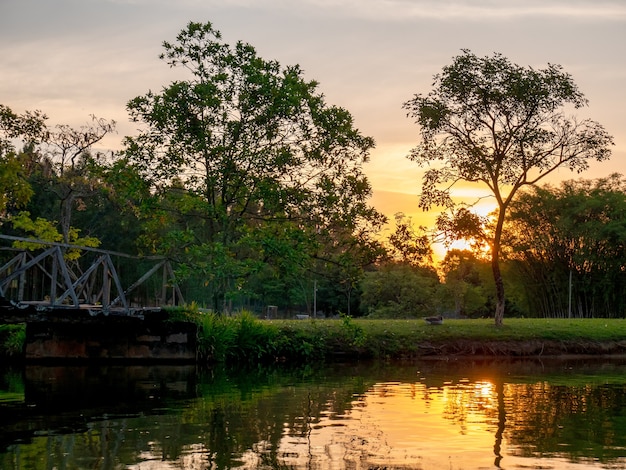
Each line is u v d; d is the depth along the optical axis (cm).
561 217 6100
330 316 7438
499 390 1812
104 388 1823
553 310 6341
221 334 2614
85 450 1070
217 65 2753
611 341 3147
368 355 2834
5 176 3094
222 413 1416
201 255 2494
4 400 1596
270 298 7394
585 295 6144
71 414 1402
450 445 1118
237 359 2647
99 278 5759
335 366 2541
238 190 2766
